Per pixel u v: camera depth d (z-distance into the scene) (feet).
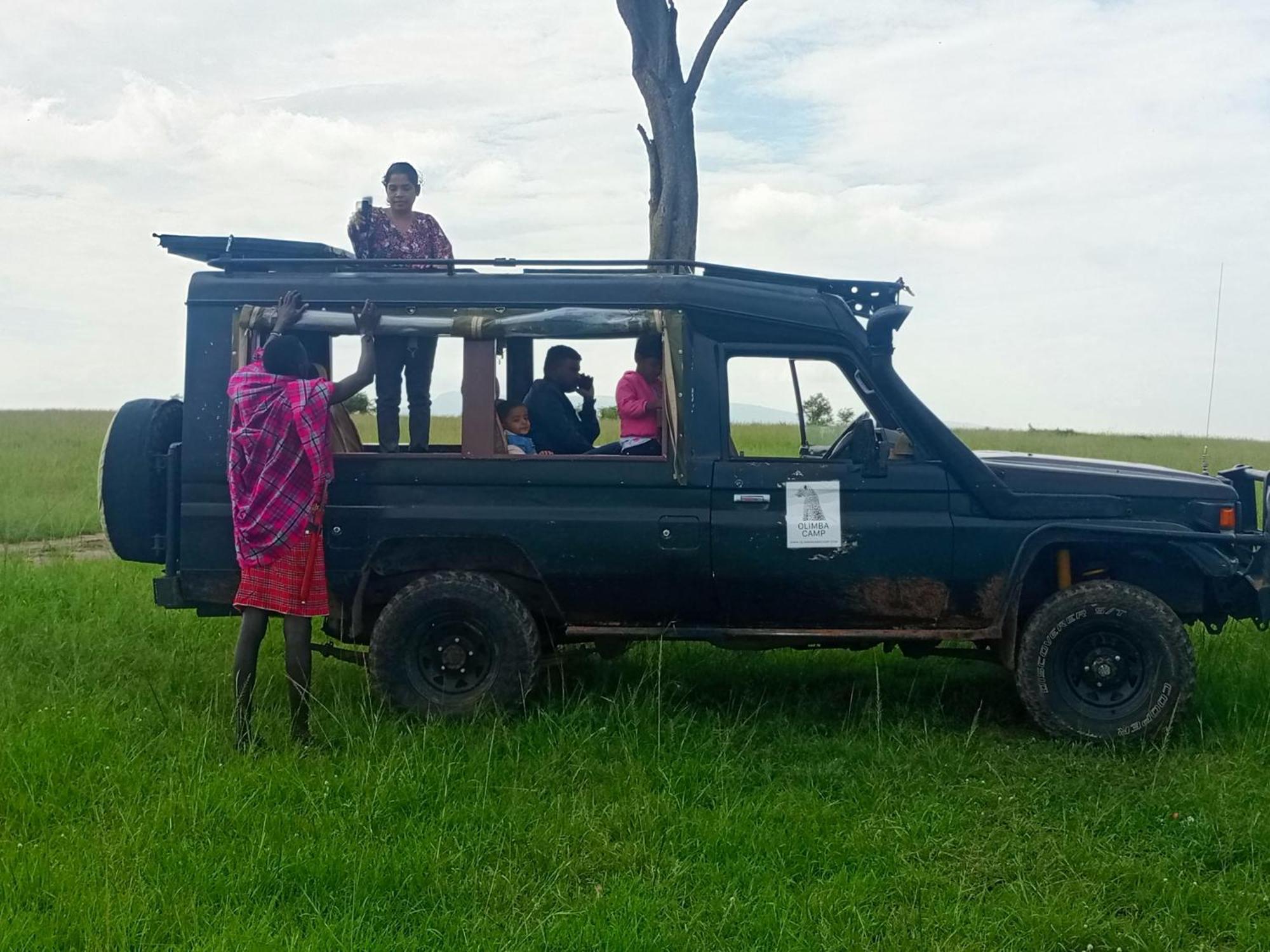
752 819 16.17
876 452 19.92
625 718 19.88
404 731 19.30
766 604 20.43
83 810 16.14
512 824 15.78
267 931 12.72
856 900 13.96
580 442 22.03
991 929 13.43
